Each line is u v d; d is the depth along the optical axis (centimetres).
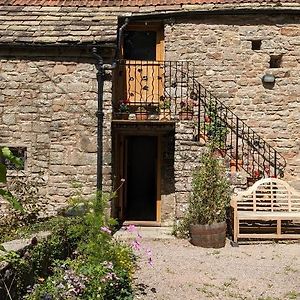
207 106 978
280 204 890
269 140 980
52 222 606
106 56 884
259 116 981
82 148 888
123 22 977
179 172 887
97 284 481
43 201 884
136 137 1070
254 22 980
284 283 613
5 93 892
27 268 458
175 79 978
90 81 888
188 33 984
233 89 981
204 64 983
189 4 984
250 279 629
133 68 1012
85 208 737
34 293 439
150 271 654
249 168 971
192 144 884
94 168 886
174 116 953
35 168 891
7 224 727
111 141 904
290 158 980
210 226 810
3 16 952
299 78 980
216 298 556
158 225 1021
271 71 980
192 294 567
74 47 873
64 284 464
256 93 982
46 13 970
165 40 988
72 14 963
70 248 613
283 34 979
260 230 897
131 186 1073
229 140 973
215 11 958
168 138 1030
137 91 1010
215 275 645
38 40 870
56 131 890
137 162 1073
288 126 980
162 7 981
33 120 892
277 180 896
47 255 525
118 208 1033
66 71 890
